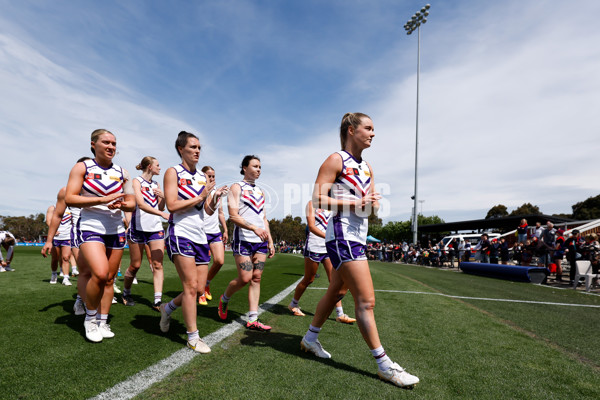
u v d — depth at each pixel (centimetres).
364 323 232
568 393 214
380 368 228
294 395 198
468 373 243
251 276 363
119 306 445
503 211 6184
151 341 294
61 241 619
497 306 523
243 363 248
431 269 1622
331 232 250
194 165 321
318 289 668
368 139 259
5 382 202
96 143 303
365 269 238
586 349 309
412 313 445
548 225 1120
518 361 271
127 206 311
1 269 863
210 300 516
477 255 1706
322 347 294
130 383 207
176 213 298
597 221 1725
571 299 643
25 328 316
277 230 6209
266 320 396
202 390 200
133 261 452
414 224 2680
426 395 206
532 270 972
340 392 205
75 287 587
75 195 290
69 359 242
